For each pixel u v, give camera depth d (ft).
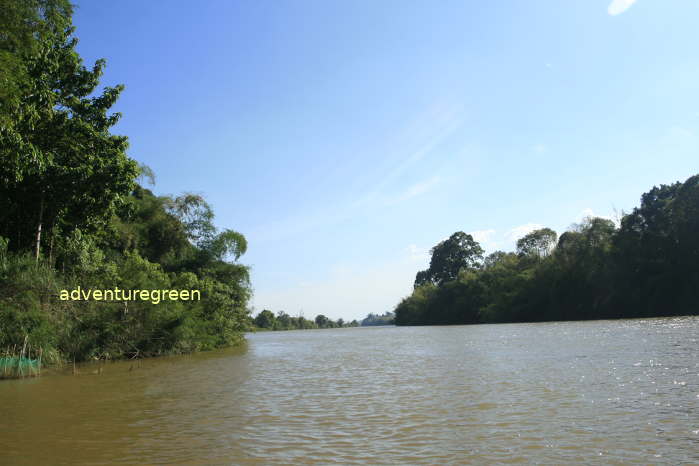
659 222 209.05
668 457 24.75
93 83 102.01
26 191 95.86
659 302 200.03
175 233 174.19
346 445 28.89
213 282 161.38
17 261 83.71
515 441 28.50
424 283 483.51
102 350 96.89
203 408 42.11
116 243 141.18
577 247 253.85
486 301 324.39
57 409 42.52
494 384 50.06
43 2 71.36
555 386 46.75
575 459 24.99
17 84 72.69
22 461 26.81
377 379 59.00
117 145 104.88
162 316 111.24
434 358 83.56
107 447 29.37
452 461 25.31
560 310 250.16
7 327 74.64
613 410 35.45
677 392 40.96
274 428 33.68
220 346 149.59
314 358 97.25
